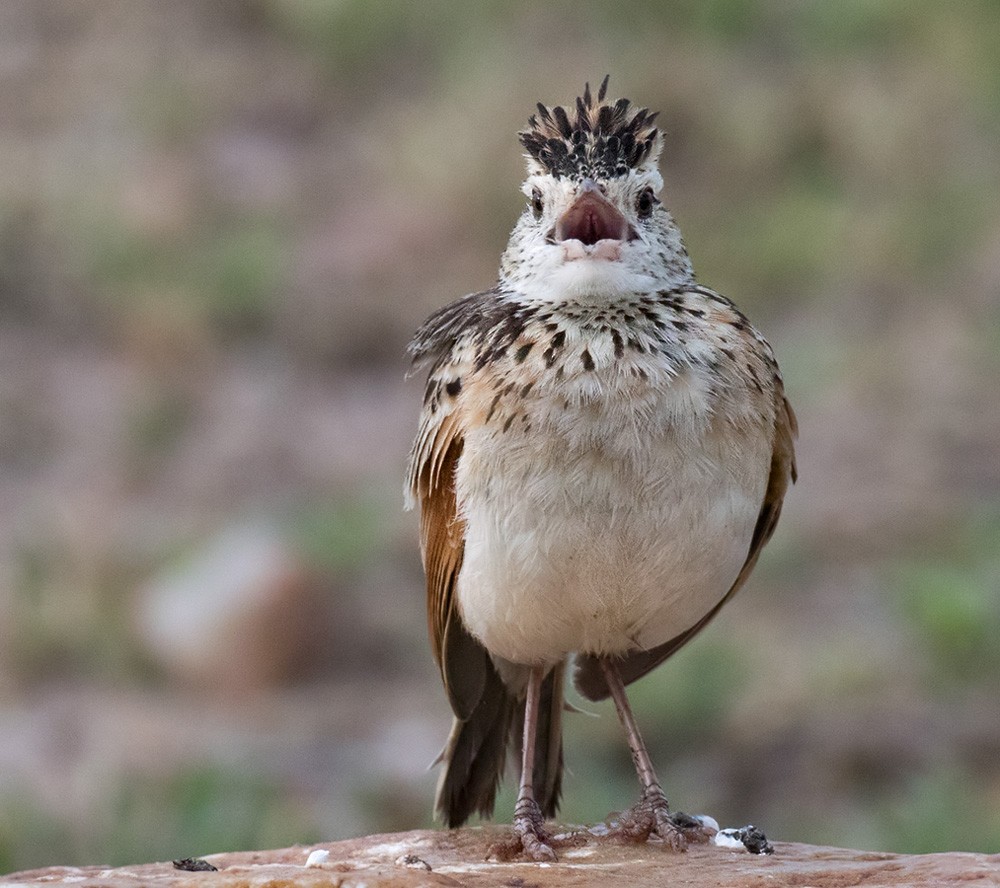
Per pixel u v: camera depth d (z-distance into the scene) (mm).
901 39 23844
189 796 12094
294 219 21859
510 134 21734
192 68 25156
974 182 21516
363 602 15531
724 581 7055
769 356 7031
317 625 15047
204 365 19766
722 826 12359
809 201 21297
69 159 23203
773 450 7254
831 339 19281
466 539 6988
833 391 18359
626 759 13281
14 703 14453
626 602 6922
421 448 7301
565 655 7363
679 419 6633
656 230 7164
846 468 17031
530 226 7219
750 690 13719
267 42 26047
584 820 11766
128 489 17656
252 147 23453
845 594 15094
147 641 15156
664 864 6617
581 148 7164
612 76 22359
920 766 12844
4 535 16734
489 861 6746
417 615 15477
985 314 19438
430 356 7504
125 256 21219
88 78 25156
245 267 20625
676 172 21844
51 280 21156
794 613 14891
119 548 16438
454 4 25141
